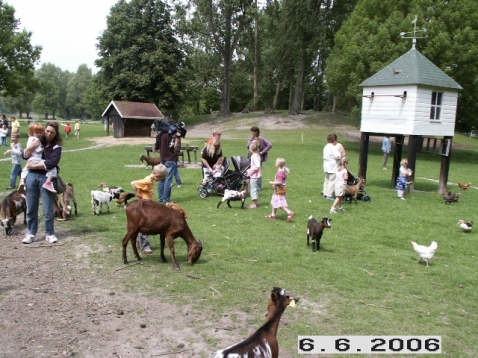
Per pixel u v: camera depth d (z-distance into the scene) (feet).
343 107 197.57
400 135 51.72
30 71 138.82
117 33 164.35
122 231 28.19
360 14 105.50
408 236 30.86
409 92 48.98
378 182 57.82
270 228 31.01
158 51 156.56
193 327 15.83
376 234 31.01
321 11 140.77
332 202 41.63
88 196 39.81
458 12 88.28
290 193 45.83
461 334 16.34
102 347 14.24
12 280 19.58
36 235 26.96
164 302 17.84
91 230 28.35
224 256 24.21
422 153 107.55
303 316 17.20
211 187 41.68
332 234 30.42
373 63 91.20
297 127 145.79
